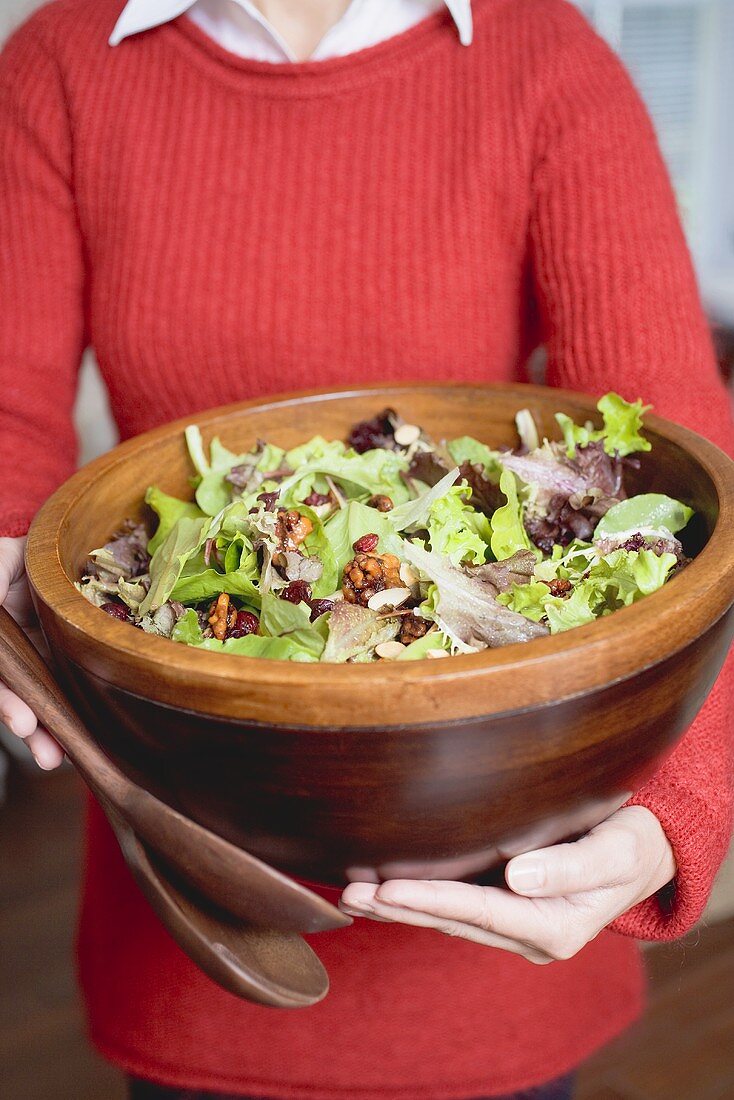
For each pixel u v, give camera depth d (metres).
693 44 3.41
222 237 1.00
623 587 0.72
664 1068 1.52
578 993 0.99
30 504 0.96
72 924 1.77
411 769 0.62
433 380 0.97
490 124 0.96
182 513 0.85
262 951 0.67
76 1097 1.48
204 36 0.99
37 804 2.05
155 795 0.70
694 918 0.76
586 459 0.82
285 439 0.91
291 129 0.99
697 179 3.59
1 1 1.87
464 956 0.94
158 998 0.98
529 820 0.66
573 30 0.97
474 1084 0.98
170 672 0.62
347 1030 0.96
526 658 0.60
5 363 1.04
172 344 1.01
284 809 0.64
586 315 0.94
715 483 0.75
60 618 0.66
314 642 0.70
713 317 3.13
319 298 0.99
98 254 1.04
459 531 0.77
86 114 1.02
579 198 0.94
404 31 0.98
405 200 0.98
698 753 0.76
